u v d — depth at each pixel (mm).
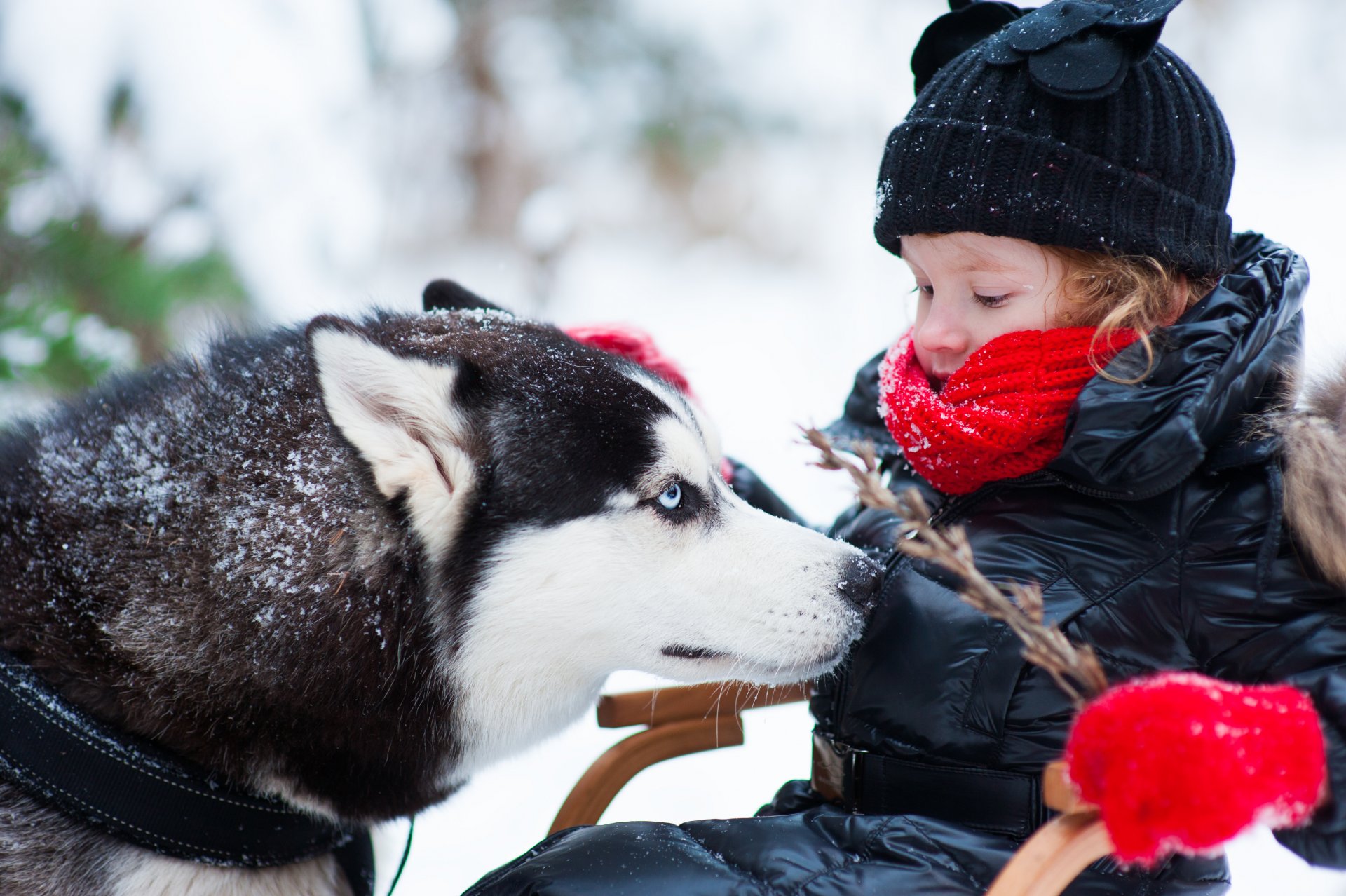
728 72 10781
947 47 2021
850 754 1790
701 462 1896
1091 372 1663
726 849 1573
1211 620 1516
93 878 1573
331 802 1740
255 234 4988
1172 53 1772
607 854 1550
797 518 2391
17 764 1545
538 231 7727
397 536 1701
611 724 1966
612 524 1804
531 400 1811
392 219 9281
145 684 1606
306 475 1686
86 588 1630
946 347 1800
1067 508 1665
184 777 1586
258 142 5180
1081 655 1253
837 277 9875
